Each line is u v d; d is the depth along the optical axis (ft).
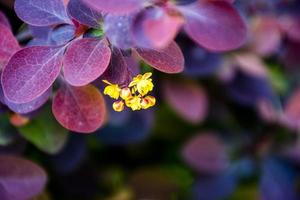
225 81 1.36
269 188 1.39
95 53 0.81
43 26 0.87
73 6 0.82
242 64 1.32
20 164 1.00
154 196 1.36
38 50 0.83
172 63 0.83
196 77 1.30
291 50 1.37
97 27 0.83
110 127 1.22
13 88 0.82
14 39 0.87
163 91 1.30
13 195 0.99
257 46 1.34
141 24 0.74
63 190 1.28
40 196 1.11
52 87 0.92
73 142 1.15
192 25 0.87
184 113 1.27
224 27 0.87
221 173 1.38
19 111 0.88
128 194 1.37
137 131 1.25
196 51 1.19
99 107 0.91
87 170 1.29
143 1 0.77
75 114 0.91
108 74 0.83
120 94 0.82
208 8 0.87
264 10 1.34
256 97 1.36
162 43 0.70
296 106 1.37
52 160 1.17
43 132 1.01
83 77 0.79
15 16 0.98
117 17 0.79
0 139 0.98
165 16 0.74
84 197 1.30
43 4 0.85
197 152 1.36
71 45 0.81
